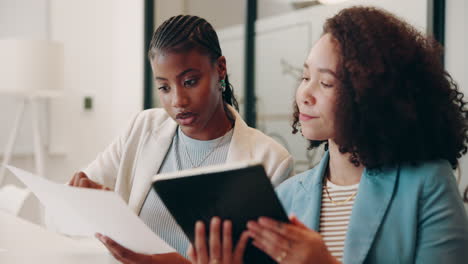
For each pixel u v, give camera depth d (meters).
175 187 0.71
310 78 0.90
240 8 3.33
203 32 1.17
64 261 1.16
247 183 0.65
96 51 4.20
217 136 1.29
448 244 0.81
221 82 1.26
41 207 2.60
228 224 0.71
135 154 1.39
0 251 1.25
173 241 1.25
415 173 0.86
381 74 0.82
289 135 3.05
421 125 0.86
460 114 0.92
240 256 0.72
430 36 0.91
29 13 3.84
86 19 4.14
